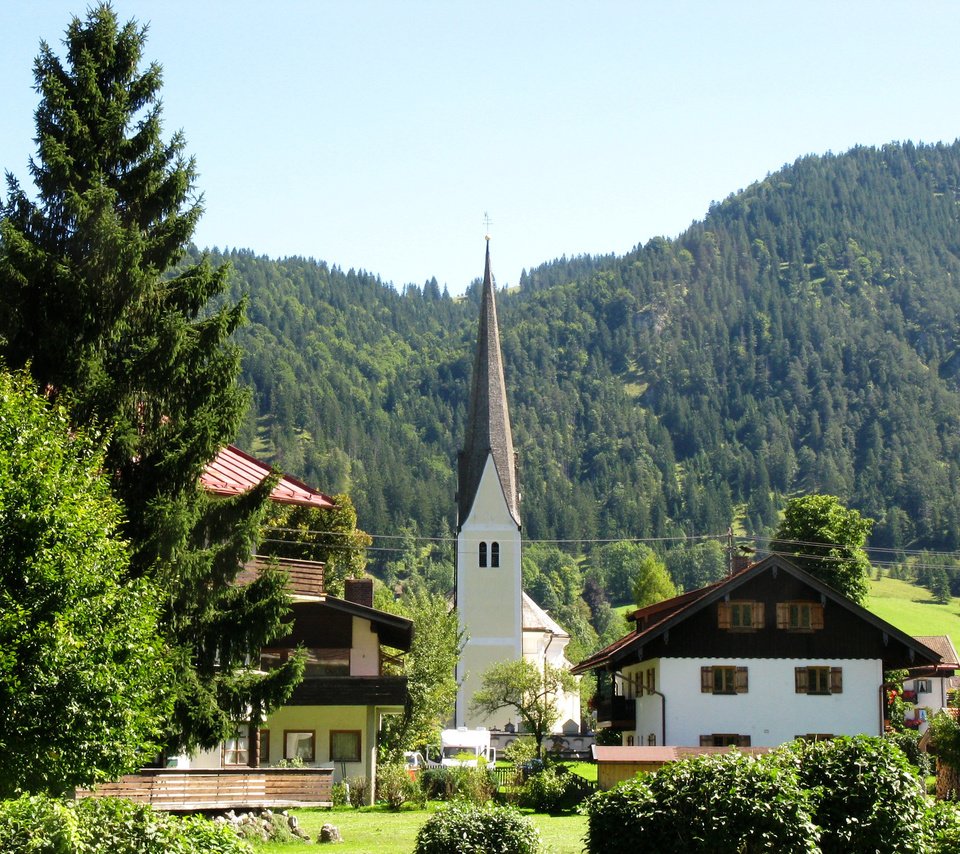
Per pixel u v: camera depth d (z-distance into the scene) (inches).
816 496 2942.9
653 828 722.2
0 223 1127.6
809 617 2140.7
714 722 2111.2
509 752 2549.2
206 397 1194.6
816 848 702.5
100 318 1158.3
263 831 1284.4
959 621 6830.7
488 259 3796.8
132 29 1264.8
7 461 861.8
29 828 595.8
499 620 3624.5
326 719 1820.9
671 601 2507.4
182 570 1128.8
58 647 827.4
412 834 1342.3
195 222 1232.8
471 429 3730.3
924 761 1915.6
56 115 1204.5
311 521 2859.3
